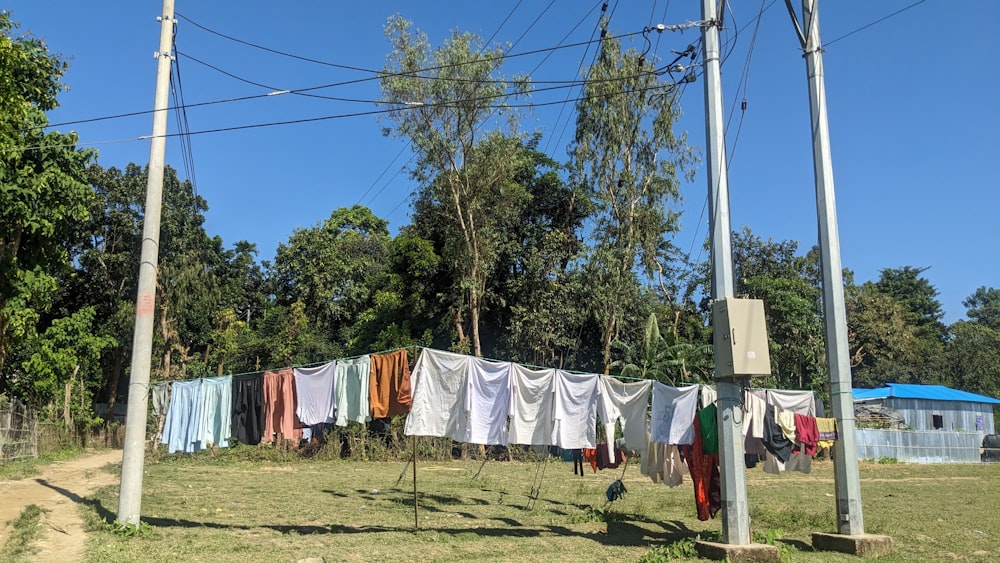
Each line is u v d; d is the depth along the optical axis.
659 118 34.94
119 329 41.66
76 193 18.77
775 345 40.00
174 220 42.62
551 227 41.12
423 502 17.31
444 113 32.44
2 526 12.59
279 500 17.22
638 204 35.56
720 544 10.98
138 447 12.27
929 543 12.74
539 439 12.60
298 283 52.16
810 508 17.98
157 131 12.84
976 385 54.66
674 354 33.84
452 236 35.78
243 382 13.96
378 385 12.34
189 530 12.48
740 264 46.91
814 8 13.14
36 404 31.03
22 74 18.75
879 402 43.84
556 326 36.03
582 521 14.91
